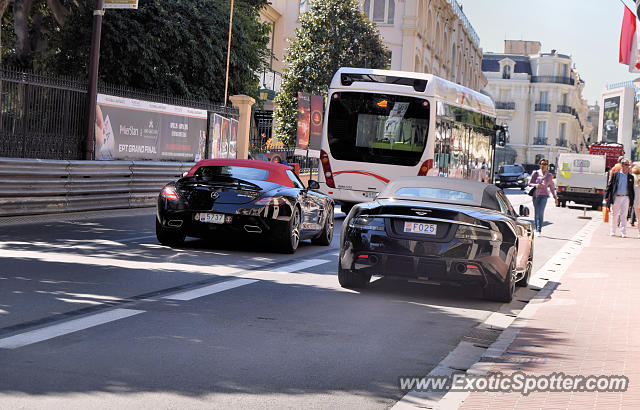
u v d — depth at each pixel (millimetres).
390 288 10328
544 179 21281
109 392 4992
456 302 9570
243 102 30719
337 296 9312
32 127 18562
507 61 114062
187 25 31859
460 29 77500
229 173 13258
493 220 9391
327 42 44312
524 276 11258
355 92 21141
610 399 5184
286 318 7738
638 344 7090
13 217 16000
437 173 21078
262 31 40781
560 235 21656
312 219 13984
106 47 30266
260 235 12516
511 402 5105
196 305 8086
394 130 20891
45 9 32156
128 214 19172
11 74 17844
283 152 34969
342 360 6223
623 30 18344
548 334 7543
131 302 8031
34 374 5293
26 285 8625
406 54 57812
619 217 23516
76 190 17922
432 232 9250
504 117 113938
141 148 22844
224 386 5285
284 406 4941
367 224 9461
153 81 31469
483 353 6770
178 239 12984
